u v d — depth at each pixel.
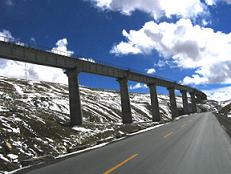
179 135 25.98
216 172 10.30
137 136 28.55
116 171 11.05
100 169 11.67
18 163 15.23
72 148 20.39
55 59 39.62
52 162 14.79
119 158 14.42
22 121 24.75
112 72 53.88
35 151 19.55
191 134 26.19
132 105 111.12
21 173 12.35
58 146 22.72
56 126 29.36
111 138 27.22
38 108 50.66
